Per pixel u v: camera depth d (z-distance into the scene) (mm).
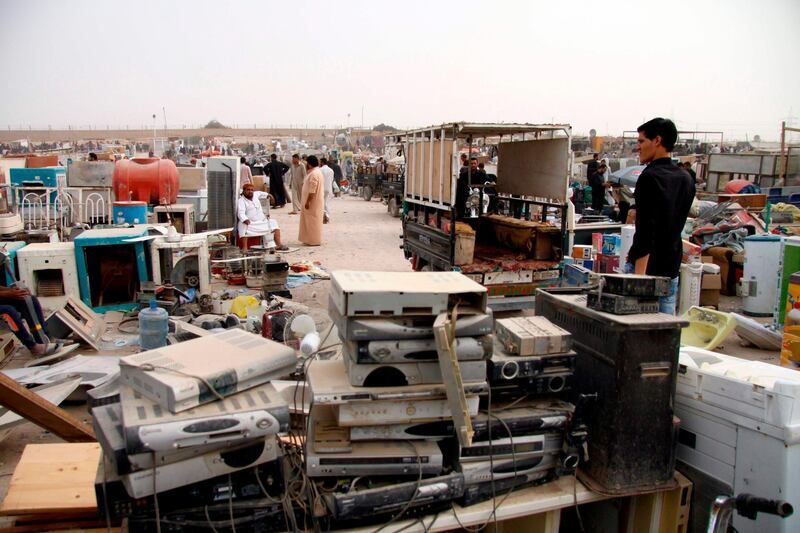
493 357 2627
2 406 3812
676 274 3996
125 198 11414
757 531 2654
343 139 92188
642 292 2666
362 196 27078
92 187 12414
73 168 13211
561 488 2688
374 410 2443
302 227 13102
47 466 3027
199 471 2258
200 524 2271
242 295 7848
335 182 28766
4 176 15906
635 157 30484
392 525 2457
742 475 2680
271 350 2617
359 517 2389
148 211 11391
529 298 7285
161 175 11531
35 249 6957
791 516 2576
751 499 2172
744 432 2664
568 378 2756
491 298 7176
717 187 22375
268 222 11398
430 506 2518
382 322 2410
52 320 6152
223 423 2203
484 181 11883
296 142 91500
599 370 2670
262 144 85375
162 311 5902
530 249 7719
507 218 8586
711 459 2814
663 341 2584
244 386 2428
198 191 13383
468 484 2570
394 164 23547
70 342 6160
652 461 2664
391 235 14945
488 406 2549
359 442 2518
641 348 2561
